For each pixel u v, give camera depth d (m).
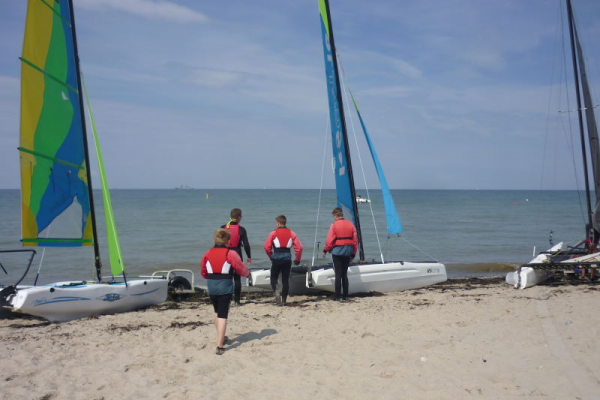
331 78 9.88
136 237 24.88
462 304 7.97
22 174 6.82
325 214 44.38
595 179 10.71
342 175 9.95
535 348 5.41
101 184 7.75
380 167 9.95
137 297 8.27
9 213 43.12
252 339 6.07
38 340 6.09
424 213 47.84
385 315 7.25
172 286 9.78
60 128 7.34
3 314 7.69
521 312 7.22
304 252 19.67
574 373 4.60
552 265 9.64
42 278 14.09
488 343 5.68
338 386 4.49
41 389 4.50
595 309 7.29
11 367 5.07
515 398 4.08
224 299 5.54
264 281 9.20
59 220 7.38
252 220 36.53
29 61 6.84
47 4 7.08
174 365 5.15
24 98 6.81
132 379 4.77
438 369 4.87
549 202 83.94
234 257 5.56
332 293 9.75
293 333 6.32
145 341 6.05
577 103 11.62
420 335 6.11
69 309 7.34
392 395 4.25
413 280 10.13
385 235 26.33
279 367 5.04
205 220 36.53
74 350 5.68
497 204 73.00
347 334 6.24
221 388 4.51
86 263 16.73
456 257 18.55
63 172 7.41
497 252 19.84
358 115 10.05
